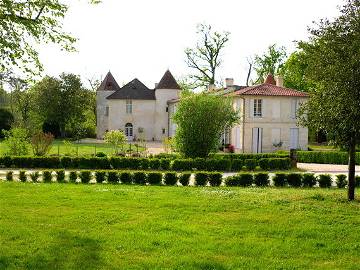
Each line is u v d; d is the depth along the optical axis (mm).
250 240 9422
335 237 9680
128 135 66375
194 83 59438
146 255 8469
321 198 13602
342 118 12453
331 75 12328
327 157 36344
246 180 20125
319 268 7891
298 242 9328
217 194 14922
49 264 7926
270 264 8039
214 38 58719
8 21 13172
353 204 12742
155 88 67438
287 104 43188
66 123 67000
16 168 28125
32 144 33062
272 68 63719
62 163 28484
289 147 43344
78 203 13164
